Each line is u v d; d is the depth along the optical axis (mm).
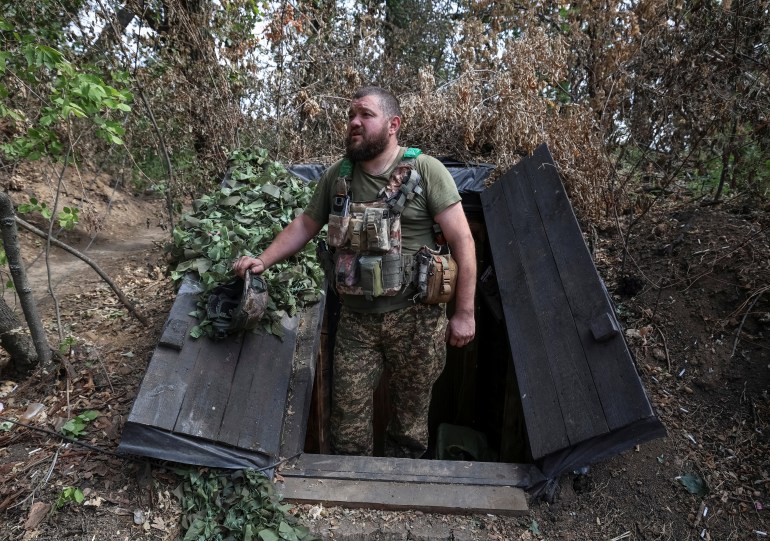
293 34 5523
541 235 3201
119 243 7281
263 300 2531
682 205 4086
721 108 3684
